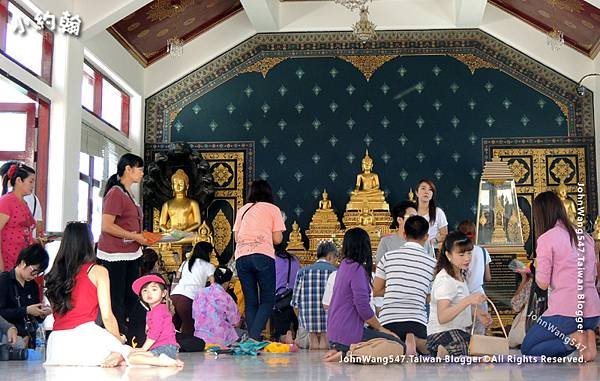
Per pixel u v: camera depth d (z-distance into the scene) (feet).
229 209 49.44
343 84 49.83
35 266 25.14
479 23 48.65
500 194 45.88
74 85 38.63
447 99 49.34
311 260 47.57
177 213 47.85
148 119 50.21
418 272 23.35
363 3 41.73
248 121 49.93
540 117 48.83
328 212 47.80
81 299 21.31
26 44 35.68
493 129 48.96
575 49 48.75
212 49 50.24
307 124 49.70
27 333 25.17
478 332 23.56
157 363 20.88
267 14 47.11
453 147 48.93
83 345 21.11
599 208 47.44
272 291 28.27
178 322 34.32
